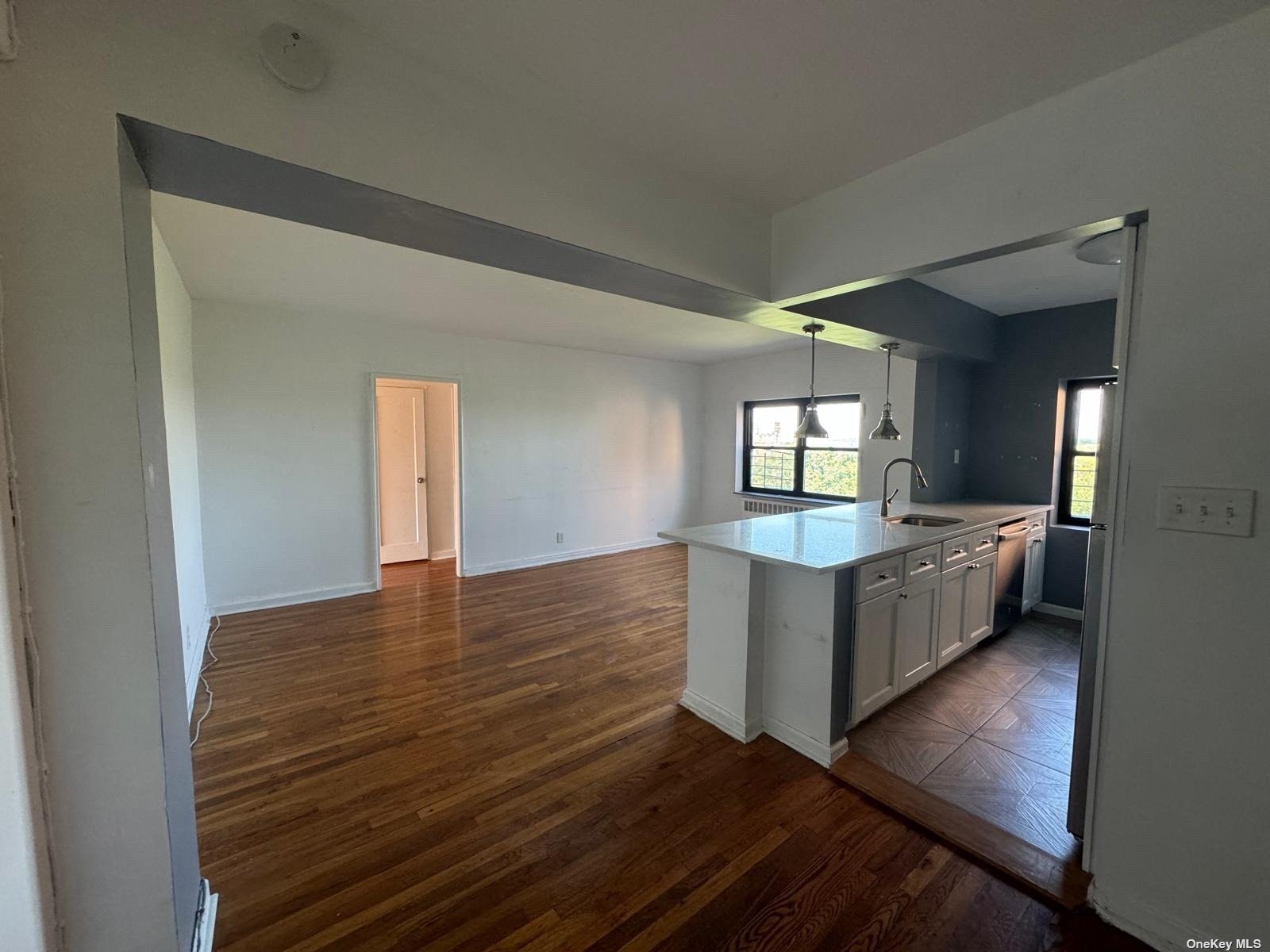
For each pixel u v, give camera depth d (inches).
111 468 39.8
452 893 62.1
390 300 147.5
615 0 44.7
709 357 253.1
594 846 69.3
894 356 193.3
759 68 53.4
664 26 47.6
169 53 40.7
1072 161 57.4
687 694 105.4
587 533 241.1
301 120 46.6
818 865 66.5
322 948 55.3
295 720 100.7
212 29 42.4
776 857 67.7
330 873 64.7
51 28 36.6
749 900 61.3
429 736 95.2
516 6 45.6
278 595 166.4
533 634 145.9
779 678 93.6
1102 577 62.9
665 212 74.3
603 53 51.5
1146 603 55.7
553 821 73.9
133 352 40.3
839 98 58.4
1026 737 93.9
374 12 47.1
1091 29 48.1
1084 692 67.8
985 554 127.0
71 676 39.2
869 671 94.2
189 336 141.3
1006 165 62.1
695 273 78.4
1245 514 49.4
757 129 64.4
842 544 95.4
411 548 234.2
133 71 39.4
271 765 86.6
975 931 57.6
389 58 51.2
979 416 167.2
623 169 69.7
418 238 63.7
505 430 213.2
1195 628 52.8
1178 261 51.8
